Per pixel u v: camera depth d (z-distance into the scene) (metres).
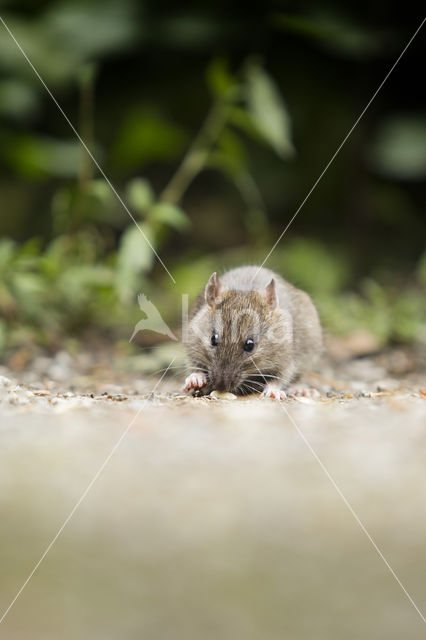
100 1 14.68
